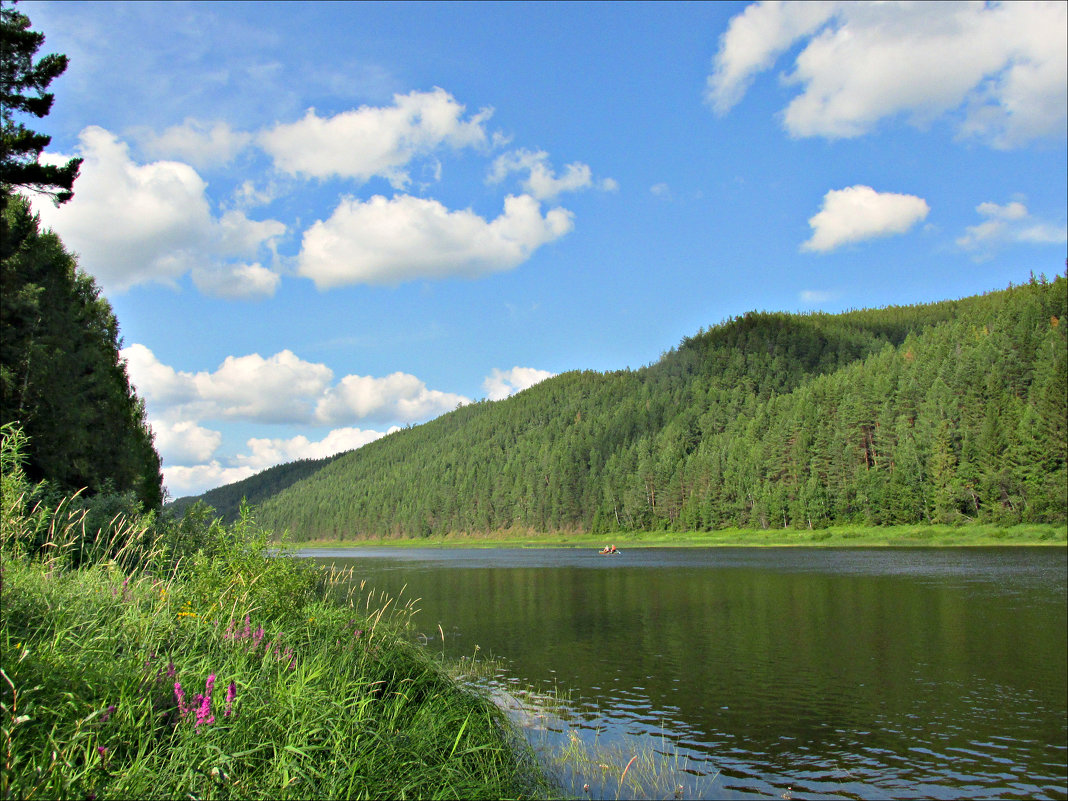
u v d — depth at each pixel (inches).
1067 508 2901.1
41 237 1422.2
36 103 872.9
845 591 1433.3
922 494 3518.7
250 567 434.3
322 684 286.7
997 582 1505.9
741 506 4382.4
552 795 343.3
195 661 269.9
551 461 6815.9
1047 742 547.2
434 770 269.0
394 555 4133.9
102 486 1211.9
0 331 1084.5
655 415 7101.4
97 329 2059.5
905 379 4424.2
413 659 453.1
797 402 4835.1
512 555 3703.3
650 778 446.9
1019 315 4670.3
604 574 2076.8
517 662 815.1
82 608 294.4
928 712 621.3
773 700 656.4
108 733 206.7
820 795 445.7
